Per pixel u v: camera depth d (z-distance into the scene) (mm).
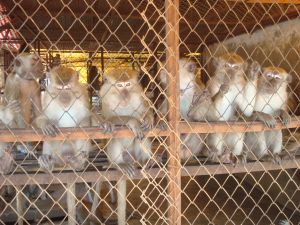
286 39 1797
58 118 1049
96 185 1164
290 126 1043
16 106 1059
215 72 1236
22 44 1925
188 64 1266
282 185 1585
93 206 1180
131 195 1653
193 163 1077
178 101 897
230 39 2309
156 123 981
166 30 867
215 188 1870
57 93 1018
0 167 946
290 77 1215
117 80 1066
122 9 1809
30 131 861
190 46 2568
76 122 1062
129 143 1057
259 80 1206
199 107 1183
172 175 912
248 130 988
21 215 1032
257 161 1063
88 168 1017
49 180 926
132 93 1083
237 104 1204
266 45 1966
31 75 1218
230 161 1064
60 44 2500
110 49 2463
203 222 1441
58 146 1035
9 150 960
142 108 1087
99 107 1136
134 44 2363
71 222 1036
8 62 1974
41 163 953
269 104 1173
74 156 994
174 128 903
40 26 2088
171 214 911
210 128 939
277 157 1085
